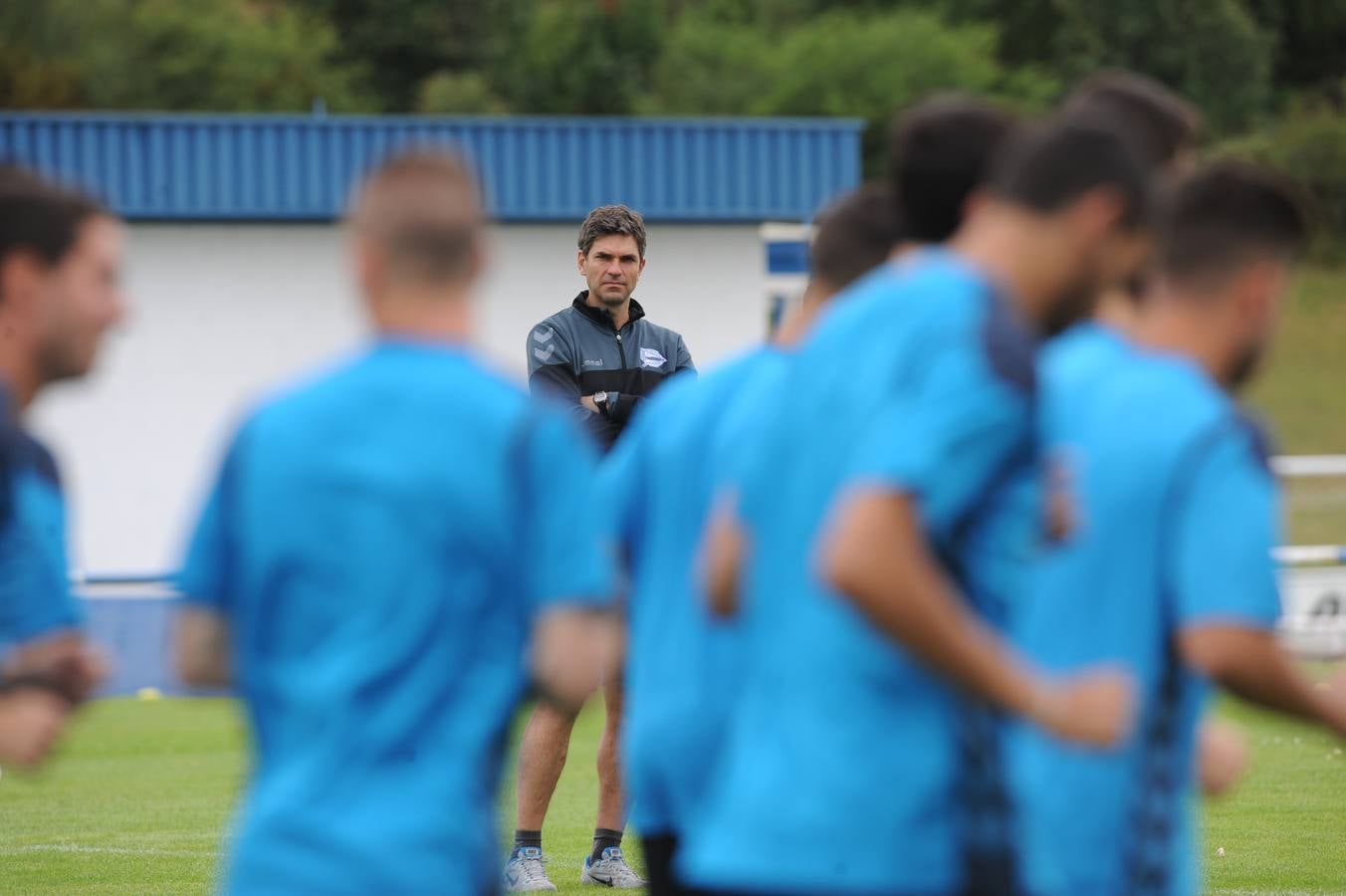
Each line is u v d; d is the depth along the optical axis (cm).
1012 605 925
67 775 3581
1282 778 3378
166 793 3322
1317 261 16825
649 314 6912
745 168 6938
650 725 1305
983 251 949
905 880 912
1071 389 1123
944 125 1088
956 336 897
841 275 1280
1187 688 1096
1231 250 1091
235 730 4316
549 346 2434
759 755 960
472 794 992
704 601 1152
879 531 865
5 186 1118
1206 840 2689
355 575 989
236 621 1034
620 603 1398
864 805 917
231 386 6656
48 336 1122
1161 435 1072
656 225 6906
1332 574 5659
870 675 926
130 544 6581
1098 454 1088
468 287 1044
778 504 978
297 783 979
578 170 6812
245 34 19875
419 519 991
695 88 19550
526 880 2277
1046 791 1090
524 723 2939
